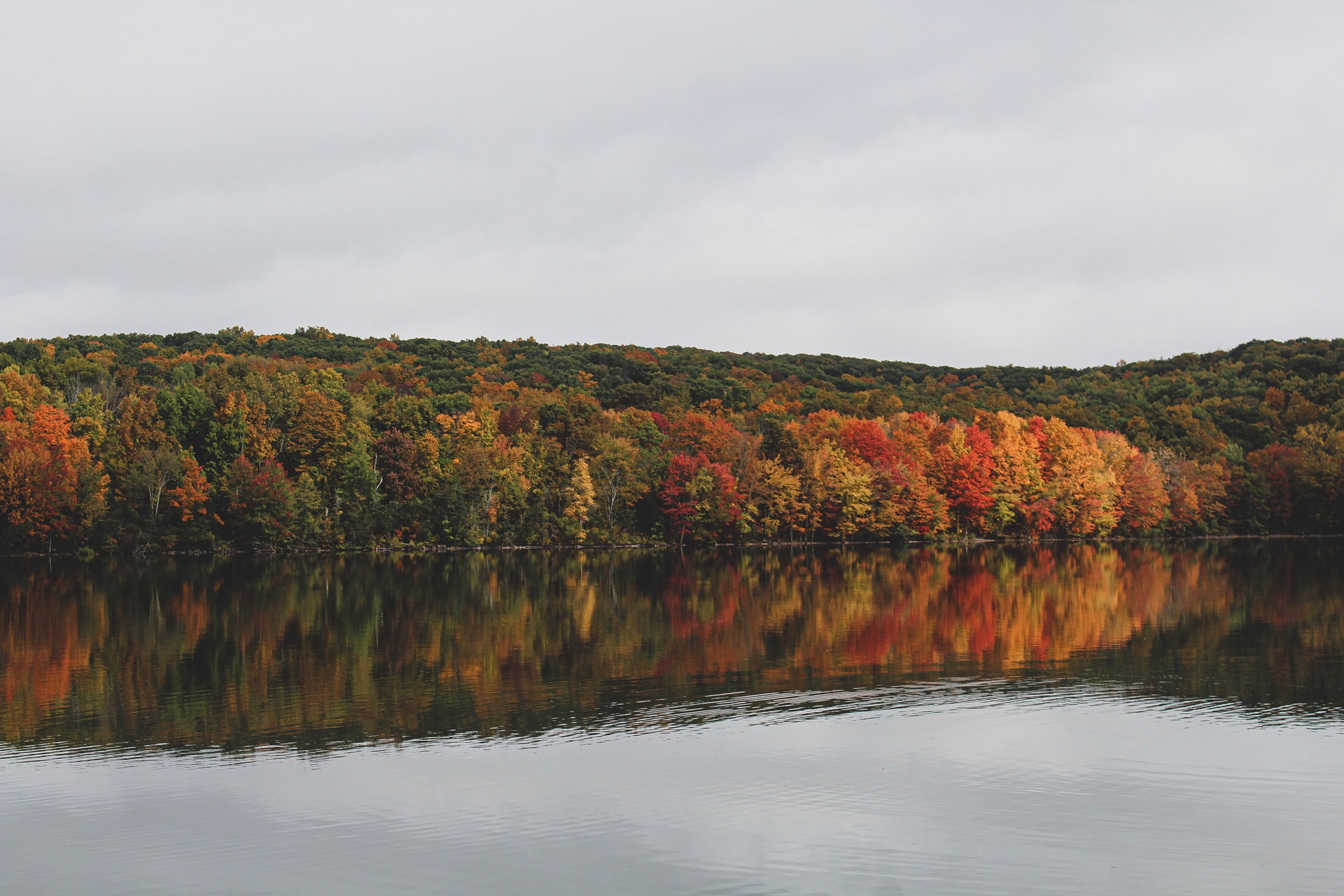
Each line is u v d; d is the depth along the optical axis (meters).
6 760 27.27
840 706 32.25
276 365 158.75
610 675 37.38
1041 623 49.38
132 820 22.94
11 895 19.47
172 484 101.31
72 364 137.75
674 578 77.50
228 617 54.19
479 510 114.12
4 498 92.12
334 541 106.94
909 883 19.61
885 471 121.44
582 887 19.55
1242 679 35.75
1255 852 20.81
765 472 120.81
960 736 28.64
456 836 21.95
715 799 23.89
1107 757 26.61
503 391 166.12
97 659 41.19
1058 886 19.45
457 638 46.00
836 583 72.25
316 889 19.61
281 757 27.28
